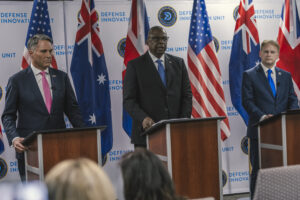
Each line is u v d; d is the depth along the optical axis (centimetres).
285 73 434
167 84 389
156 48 392
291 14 515
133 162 134
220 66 524
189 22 516
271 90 422
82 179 96
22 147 318
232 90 508
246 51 507
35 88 354
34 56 356
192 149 322
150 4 508
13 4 475
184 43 515
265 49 425
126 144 504
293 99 430
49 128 351
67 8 489
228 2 524
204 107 493
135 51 482
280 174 184
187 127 321
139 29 486
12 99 348
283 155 367
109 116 484
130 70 394
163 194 132
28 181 333
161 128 326
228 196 514
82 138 306
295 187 185
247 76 429
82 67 475
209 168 327
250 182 427
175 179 317
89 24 477
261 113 401
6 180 474
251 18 508
